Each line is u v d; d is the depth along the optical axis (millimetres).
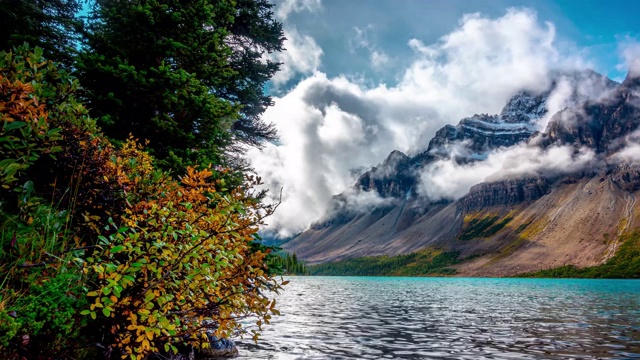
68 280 4543
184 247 4988
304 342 13711
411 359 11375
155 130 10242
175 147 10672
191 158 10445
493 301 42344
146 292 4836
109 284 4332
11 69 5145
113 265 4402
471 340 15031
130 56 11094
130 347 4980
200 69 12125
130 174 6453
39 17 11336
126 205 5941
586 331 17688
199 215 5664
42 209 5043
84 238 6059
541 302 40688
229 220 5730
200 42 11914
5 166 4371
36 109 4824
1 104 4414
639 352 12539
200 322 5934
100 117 9562
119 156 6957
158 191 6305
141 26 10695
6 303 4020
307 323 19672
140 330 4609
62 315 4324
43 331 4336
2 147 4594
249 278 6164
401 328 18469
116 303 4723
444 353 12367
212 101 10844
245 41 18781
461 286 109812
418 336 15969
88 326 5453
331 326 18688
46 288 4320
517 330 18016
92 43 10977
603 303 38969
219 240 5555
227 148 16531
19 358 4000
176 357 7410
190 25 11383
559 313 27406
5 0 10609
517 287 102250
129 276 4441
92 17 11586
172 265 4949
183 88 10336
